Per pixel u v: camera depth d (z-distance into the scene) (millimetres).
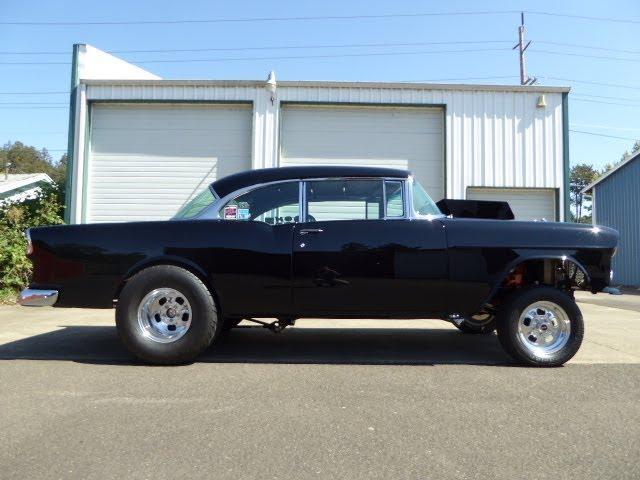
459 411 3613
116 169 12836
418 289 4777
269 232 4820
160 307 4777
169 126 12852
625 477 2639
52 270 4840
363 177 5027
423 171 12820
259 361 5062
